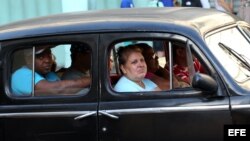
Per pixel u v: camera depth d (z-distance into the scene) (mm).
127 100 5355
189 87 5312
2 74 5672
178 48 5391
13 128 5566
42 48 5711
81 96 5457
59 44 5602
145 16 5699
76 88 5613
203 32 5418
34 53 5699
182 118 5211
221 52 5461
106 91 5402
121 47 5645
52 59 5934
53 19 6059
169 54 5422
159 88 5551
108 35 5441
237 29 6078
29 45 5656
